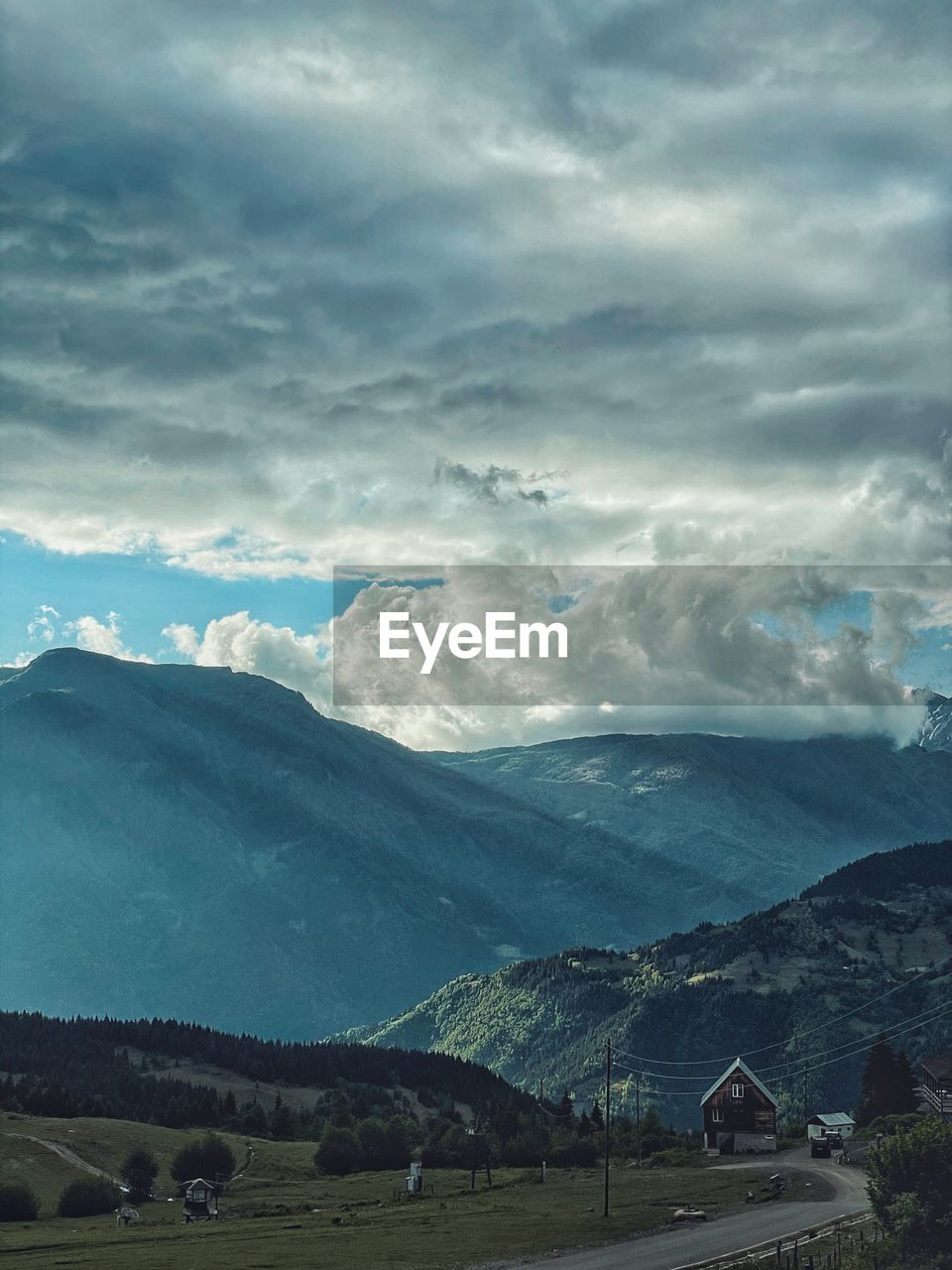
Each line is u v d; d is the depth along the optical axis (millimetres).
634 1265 106562
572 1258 110688
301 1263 110812
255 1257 115938
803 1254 108938
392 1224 140000
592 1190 167500
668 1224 128750
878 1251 98625
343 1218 154625
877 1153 102312
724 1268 103688
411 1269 106688
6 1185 196875
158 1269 109500
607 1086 146750
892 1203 100562
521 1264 108312
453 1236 125000
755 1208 139000
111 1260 119000
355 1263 109938
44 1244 147375
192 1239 139875
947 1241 97125
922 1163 100125
